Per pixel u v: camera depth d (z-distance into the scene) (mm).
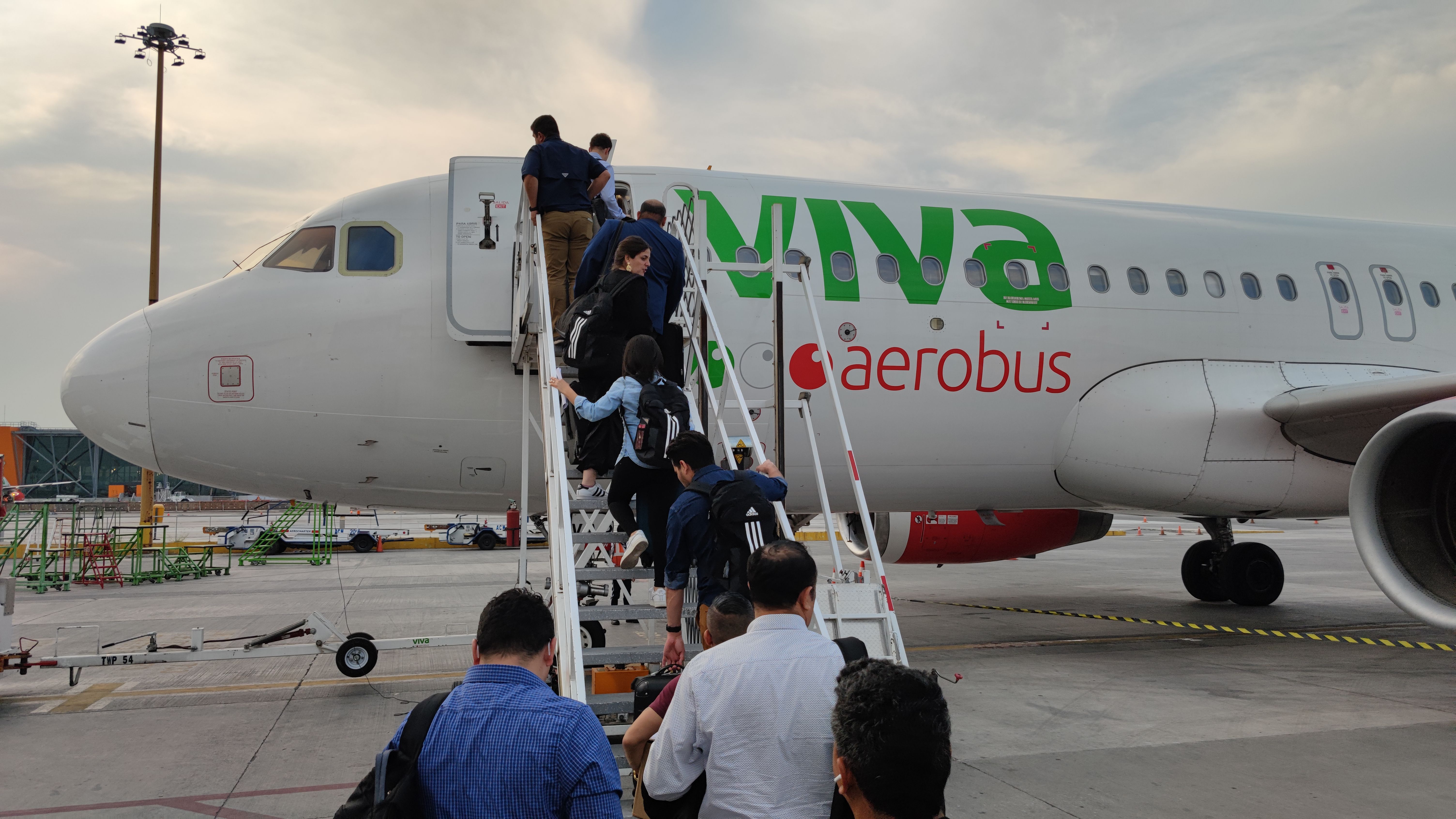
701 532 3598
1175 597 15312
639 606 4945
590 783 2074
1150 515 12977
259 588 16891
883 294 8414
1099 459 8984
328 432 7617
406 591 16109
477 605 14102
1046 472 9164
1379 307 9961
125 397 7516
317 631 8047
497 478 7945
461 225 7801
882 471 8633
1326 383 9406
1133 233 9547
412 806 2062
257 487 7977
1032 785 5242
